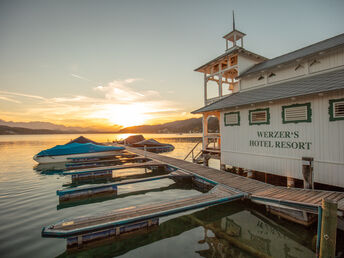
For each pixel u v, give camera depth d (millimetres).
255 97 10539
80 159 21281
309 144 8039
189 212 7430
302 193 7000
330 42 10211
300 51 11961
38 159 19219
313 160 7633
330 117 7383
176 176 11273
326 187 8234
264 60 15570
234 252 5000
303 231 5875
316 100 7816
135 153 24047
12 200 9148
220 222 6668
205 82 17109
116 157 23344
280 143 9156
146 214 5965
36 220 7012
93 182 12688
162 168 16312
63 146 21203
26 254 4922
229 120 12094
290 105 8734
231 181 9602
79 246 5082
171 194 10117
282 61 11531
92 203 8828
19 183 12297
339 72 8508
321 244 4141
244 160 11055
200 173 11648
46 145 46719
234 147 11750
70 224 5332
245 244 5359
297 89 8648
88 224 5336
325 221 4051
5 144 50188
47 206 8406
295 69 10750
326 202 4043
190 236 5809
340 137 7113
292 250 5051
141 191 10680
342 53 8914
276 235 5797
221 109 11781
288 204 6191
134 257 4812
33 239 5645
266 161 9828
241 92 14000
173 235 5863
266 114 9789
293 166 8617
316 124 7816
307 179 7270
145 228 5973
